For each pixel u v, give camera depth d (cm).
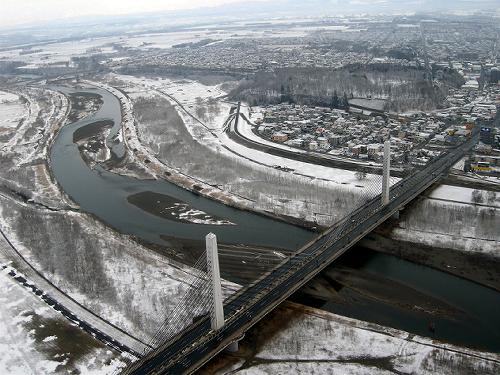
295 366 11981
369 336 12988
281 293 13788
